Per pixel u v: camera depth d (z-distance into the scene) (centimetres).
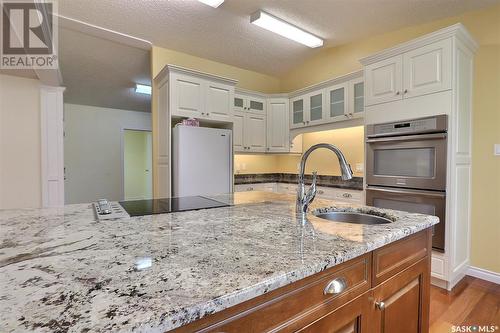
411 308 112
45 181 332
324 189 359
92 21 277
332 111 350
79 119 587
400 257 105
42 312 45
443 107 220
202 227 104
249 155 442
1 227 103
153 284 56
